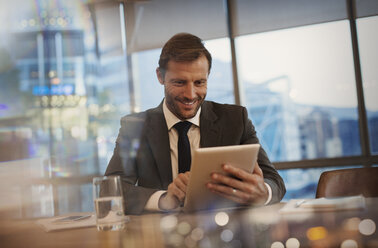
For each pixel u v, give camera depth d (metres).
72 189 4.41
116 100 5.12
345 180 1.56
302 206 1.11
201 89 1.64
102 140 5.10
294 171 4.70
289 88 4.76
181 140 1.66
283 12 4.76
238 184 1.21
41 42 5.29
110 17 5.13
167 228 0.99
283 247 0.73
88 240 0.92
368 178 1.55
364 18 4.57
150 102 5.05
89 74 5.20
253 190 1.24
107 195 1.05
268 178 1.51
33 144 5.08
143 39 5.04
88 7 5.20
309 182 4.67
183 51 1.60
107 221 1.05
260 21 4.82
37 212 2.78
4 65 5.28
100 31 5.16
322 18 4.66
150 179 1.64
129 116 1.75
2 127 5.05
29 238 1.01
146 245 0.81
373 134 4.58
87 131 5.11
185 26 4.95
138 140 1.68
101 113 5.13
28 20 5.32
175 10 4.96
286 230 0.86
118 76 5.11
